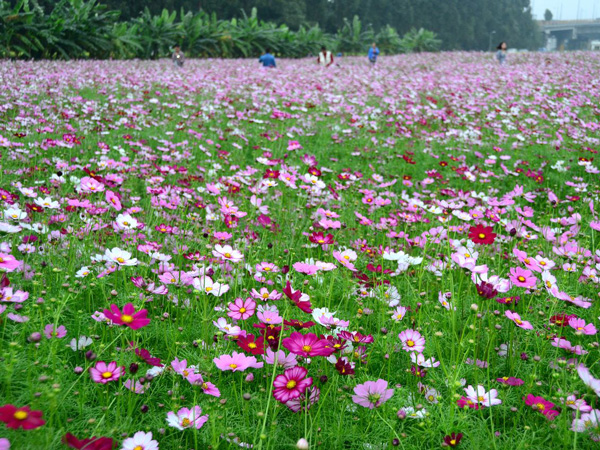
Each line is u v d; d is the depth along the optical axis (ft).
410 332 6.41
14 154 13.29
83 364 6.16
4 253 6.17
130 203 11.69
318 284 8.32
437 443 5.38
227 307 6.88
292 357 5.62
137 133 20.07
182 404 5.68
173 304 7.54
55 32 56.13
